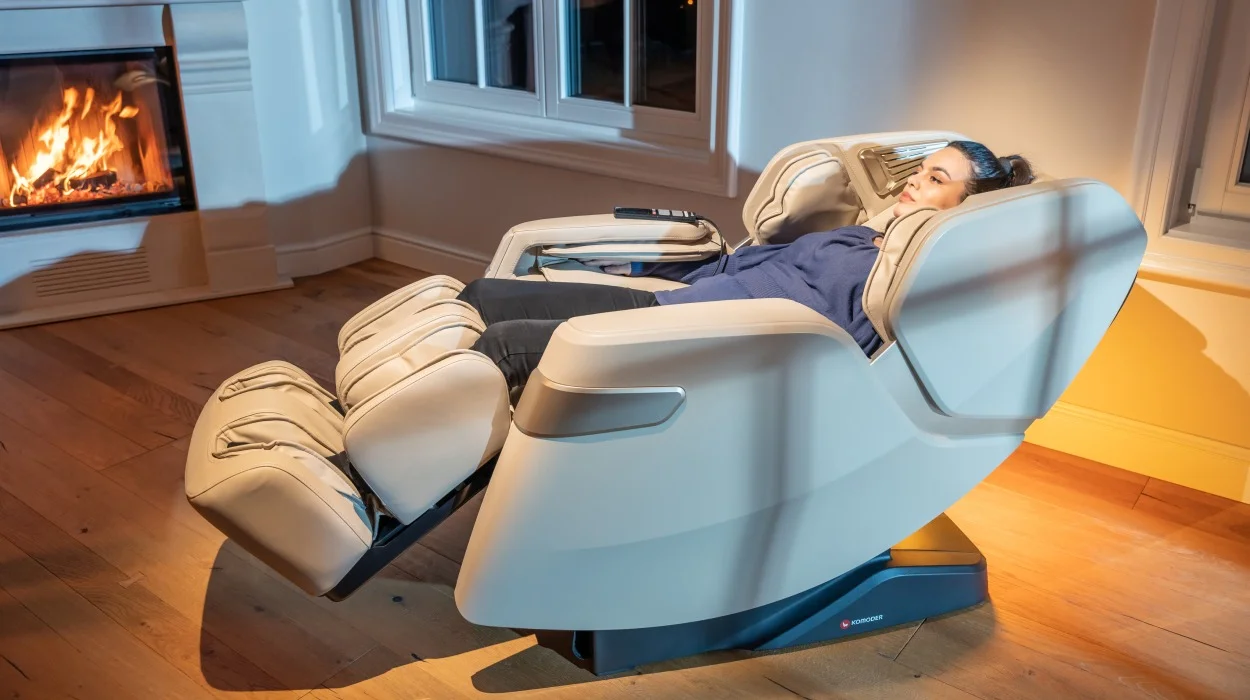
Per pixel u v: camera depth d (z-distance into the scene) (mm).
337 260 3438
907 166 2004
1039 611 1779
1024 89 2121
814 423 1462
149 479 2170
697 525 1479
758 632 1667
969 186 1798
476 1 3055
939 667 1648
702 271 2062
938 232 1416
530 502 1404
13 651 1673
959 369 1534
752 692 1598
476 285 1880
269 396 1662
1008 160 1852
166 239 3096
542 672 1643
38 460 2232
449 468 1547
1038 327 1570
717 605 1573
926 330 1473
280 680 1619
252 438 1576
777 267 1873
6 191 2904
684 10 2654
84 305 3020
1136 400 2154
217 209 3088
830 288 1746
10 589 1825
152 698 1577
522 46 3027
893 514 1615
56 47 2805
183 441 2316
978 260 1462
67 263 2979
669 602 1545
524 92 3064
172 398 2516
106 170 3025
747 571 1555
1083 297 1591
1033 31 2074
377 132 3334
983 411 1603
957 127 2234
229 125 3023
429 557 1936
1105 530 2000
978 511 2062
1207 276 1963
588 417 1354
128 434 2346
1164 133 1945
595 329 1346
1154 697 1580
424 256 3404
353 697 1584
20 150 2893
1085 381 2213
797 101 2445
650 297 1883
